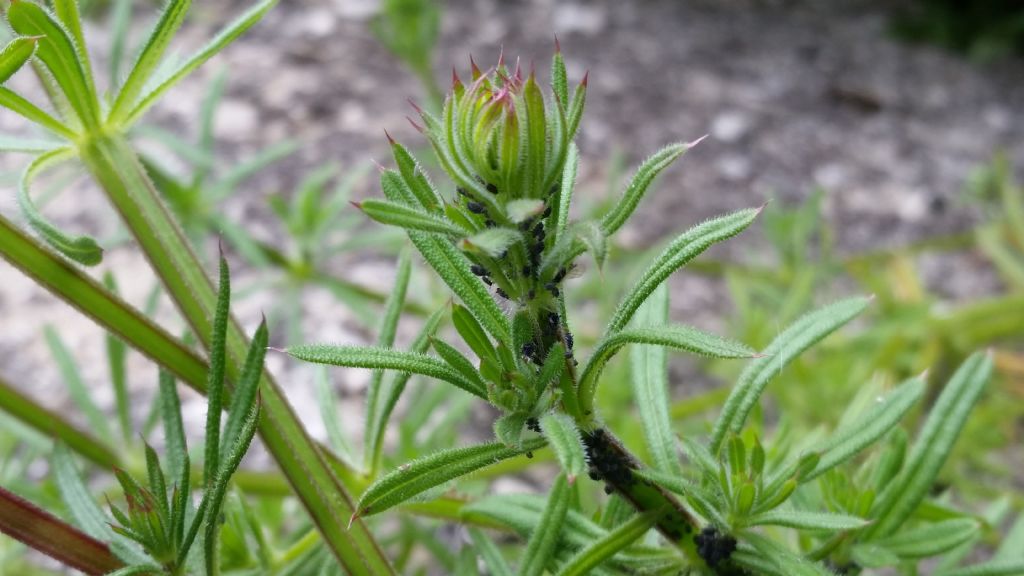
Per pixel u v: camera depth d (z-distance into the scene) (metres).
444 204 0.29
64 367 0.42
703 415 0.64
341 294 0.54
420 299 0.59
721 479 0.32
